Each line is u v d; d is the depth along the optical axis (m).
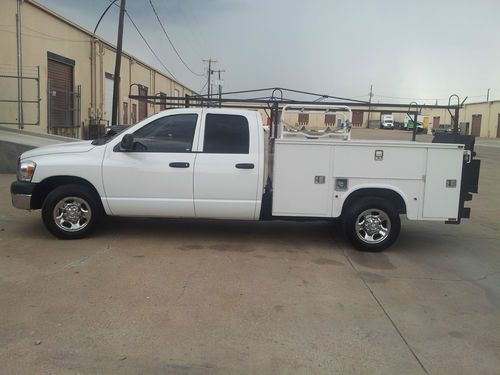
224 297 5.09
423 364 3.88
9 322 4.35
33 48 20.45
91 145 7.17
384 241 7.03
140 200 6.97
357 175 6.90
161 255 6.49
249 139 7.01
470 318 4.83
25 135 17.06
